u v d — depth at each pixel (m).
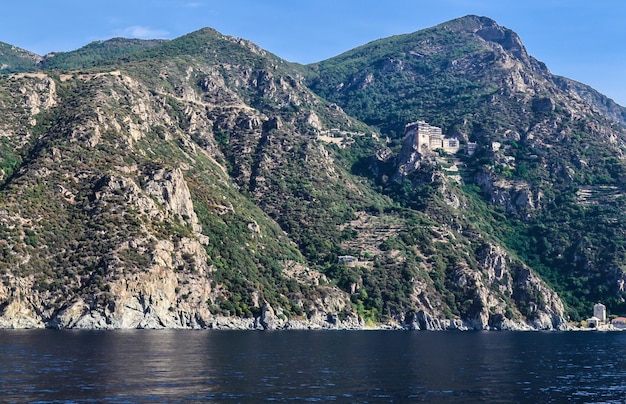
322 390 141.75
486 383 158.00
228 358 185.62
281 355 197.88
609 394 148.62
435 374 169.38
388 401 133.62
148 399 127.81
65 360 170.50
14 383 138.50
